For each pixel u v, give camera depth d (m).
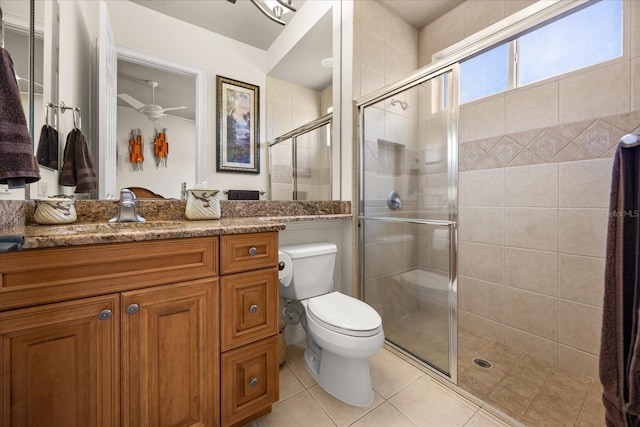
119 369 0.78
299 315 1.64
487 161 1.84
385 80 2.07
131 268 0.79
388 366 1.56
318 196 2.00
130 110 1.32
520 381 1.40
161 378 0.85
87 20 1.20
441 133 1.49
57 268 0.69
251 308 1.03
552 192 1.55
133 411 0.80
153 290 0.83
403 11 2.13
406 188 1.68
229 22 1.61
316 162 1.98
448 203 1.47
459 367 1.53
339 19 1.96
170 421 0.86
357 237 1.93
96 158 1.23
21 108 0.69
